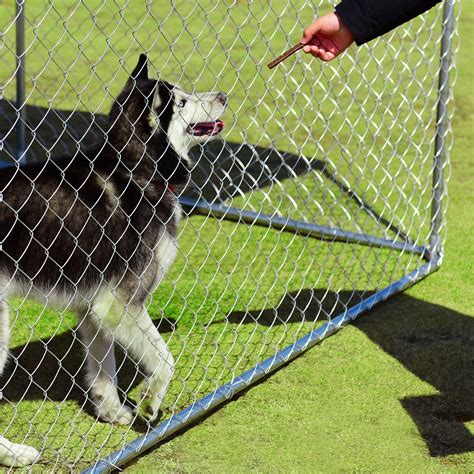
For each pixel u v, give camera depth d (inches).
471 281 212.1
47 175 138.6
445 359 174.7
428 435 148.4
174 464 138.1
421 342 181.6
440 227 221.3
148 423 141.6
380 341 181.6
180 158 155.9
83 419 149.8
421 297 202.8
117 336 145.3
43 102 337.1
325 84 370.0
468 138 327.0
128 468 136.6
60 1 458.6
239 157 300.4
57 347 174.1
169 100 149.6
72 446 140.9
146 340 144.9
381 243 228.8
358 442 145.8
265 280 208.7
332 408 156.3
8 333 134.6
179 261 217.3
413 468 138.6
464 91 388.8
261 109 344.5
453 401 159.6
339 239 234.1
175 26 451.2
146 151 147.0
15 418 147.7
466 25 510.9
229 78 377.7
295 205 228.7
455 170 291.1
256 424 150.5
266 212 252.1
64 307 144.6
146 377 147.7
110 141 146.3
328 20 134.9
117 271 141.9
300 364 171.5
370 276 211.8
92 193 140.6
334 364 171.8
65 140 303.1
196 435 146.6
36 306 189.9
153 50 409.4
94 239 139.8
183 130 156.2
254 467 138.0
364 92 366.9
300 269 215.5
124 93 149.8
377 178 280.7
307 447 144.0
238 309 192.9
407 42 414.6
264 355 172.9
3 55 347.9
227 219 247.6
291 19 459.8
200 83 360.8
